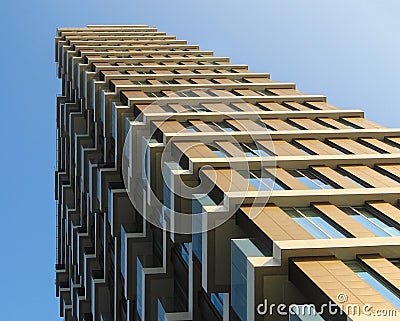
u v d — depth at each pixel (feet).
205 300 99.09
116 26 336.49
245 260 74.28
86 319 191.21
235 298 79.10
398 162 114.21
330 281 63.77
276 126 143.64
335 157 113.29
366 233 78.23
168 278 120.47
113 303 165.58
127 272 134.62
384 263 68.59
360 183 102.68
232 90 189.37
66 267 248.93
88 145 208.85
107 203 157.69
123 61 230.07
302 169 111.04
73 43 274.36
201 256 89.66
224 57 239.71
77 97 240.94
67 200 246.27
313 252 70.08
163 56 246.68
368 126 145.07
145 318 120.47
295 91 188.34
